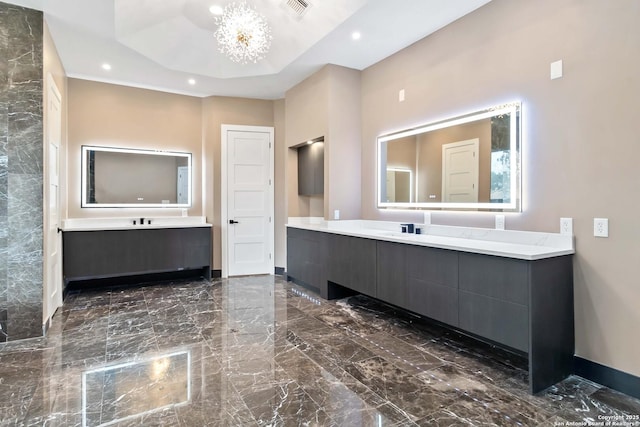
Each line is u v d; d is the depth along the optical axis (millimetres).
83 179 4848
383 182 4211
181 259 5137
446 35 3398
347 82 4434
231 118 5586
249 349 2867
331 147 4348
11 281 3068
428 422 1909
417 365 2594
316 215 5441
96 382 2336
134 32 3639
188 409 2029
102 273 4602
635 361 2178
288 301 4254
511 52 2832
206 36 4047
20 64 3068
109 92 4992
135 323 3488
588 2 2352
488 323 2469
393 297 3291
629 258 2195
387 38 3658
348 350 2855
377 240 3473
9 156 3053
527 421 1927
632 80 2160
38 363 2619
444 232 3402
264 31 3432
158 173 5344
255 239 5746
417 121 3730
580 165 2410
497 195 2949
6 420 1927
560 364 2359
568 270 2416
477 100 3111
